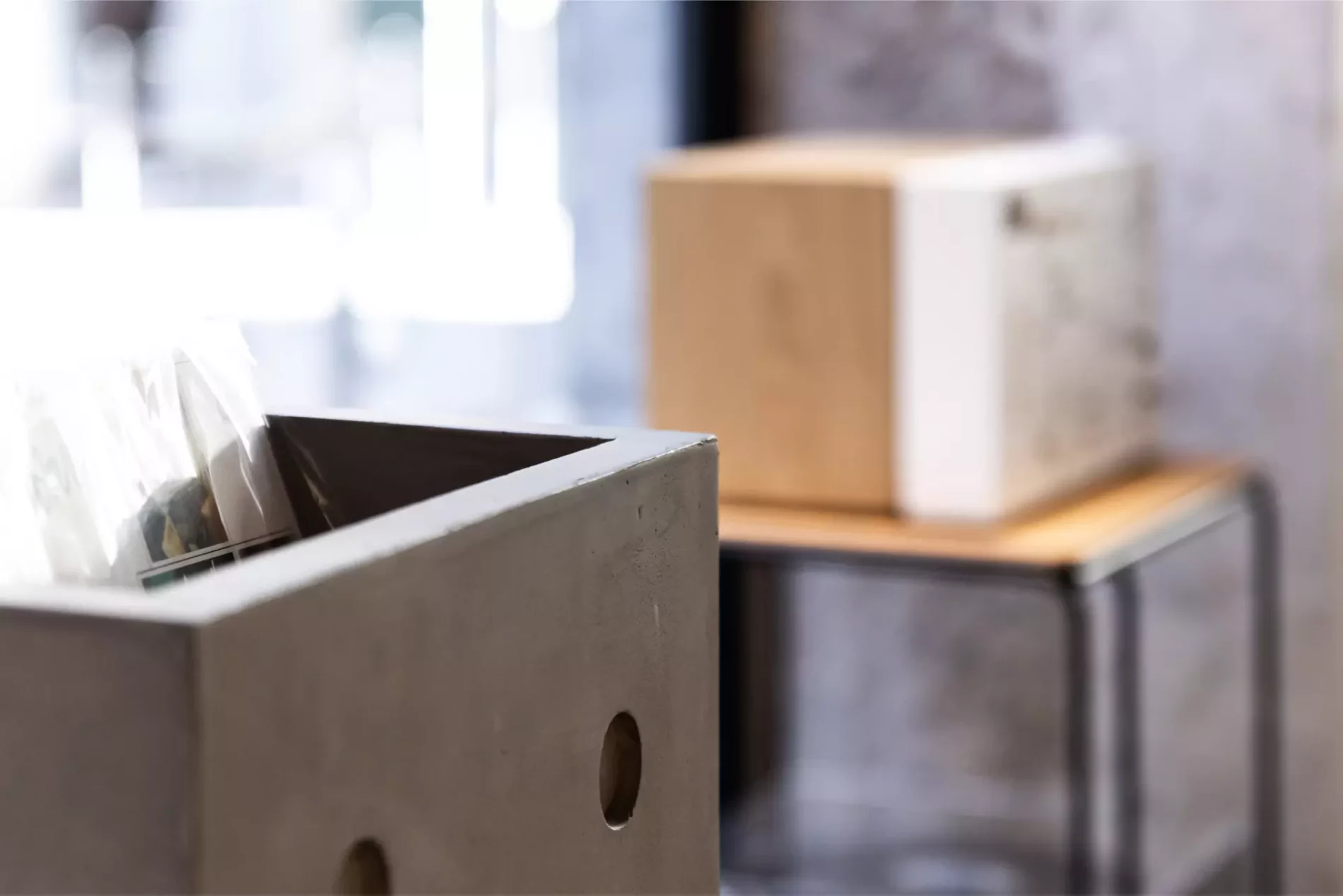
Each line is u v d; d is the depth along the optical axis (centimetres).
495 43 331
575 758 77
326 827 61
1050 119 297
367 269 341
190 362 93
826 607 317
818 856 314
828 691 319
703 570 90
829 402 235
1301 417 285
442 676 67
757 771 323
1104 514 234
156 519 87
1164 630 296
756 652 322
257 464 97
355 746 62
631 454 84
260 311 331
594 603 78
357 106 346
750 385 239
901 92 307
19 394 79
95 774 56
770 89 315
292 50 344
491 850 71
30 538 77
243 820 57
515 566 72
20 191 329
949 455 227
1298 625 288
